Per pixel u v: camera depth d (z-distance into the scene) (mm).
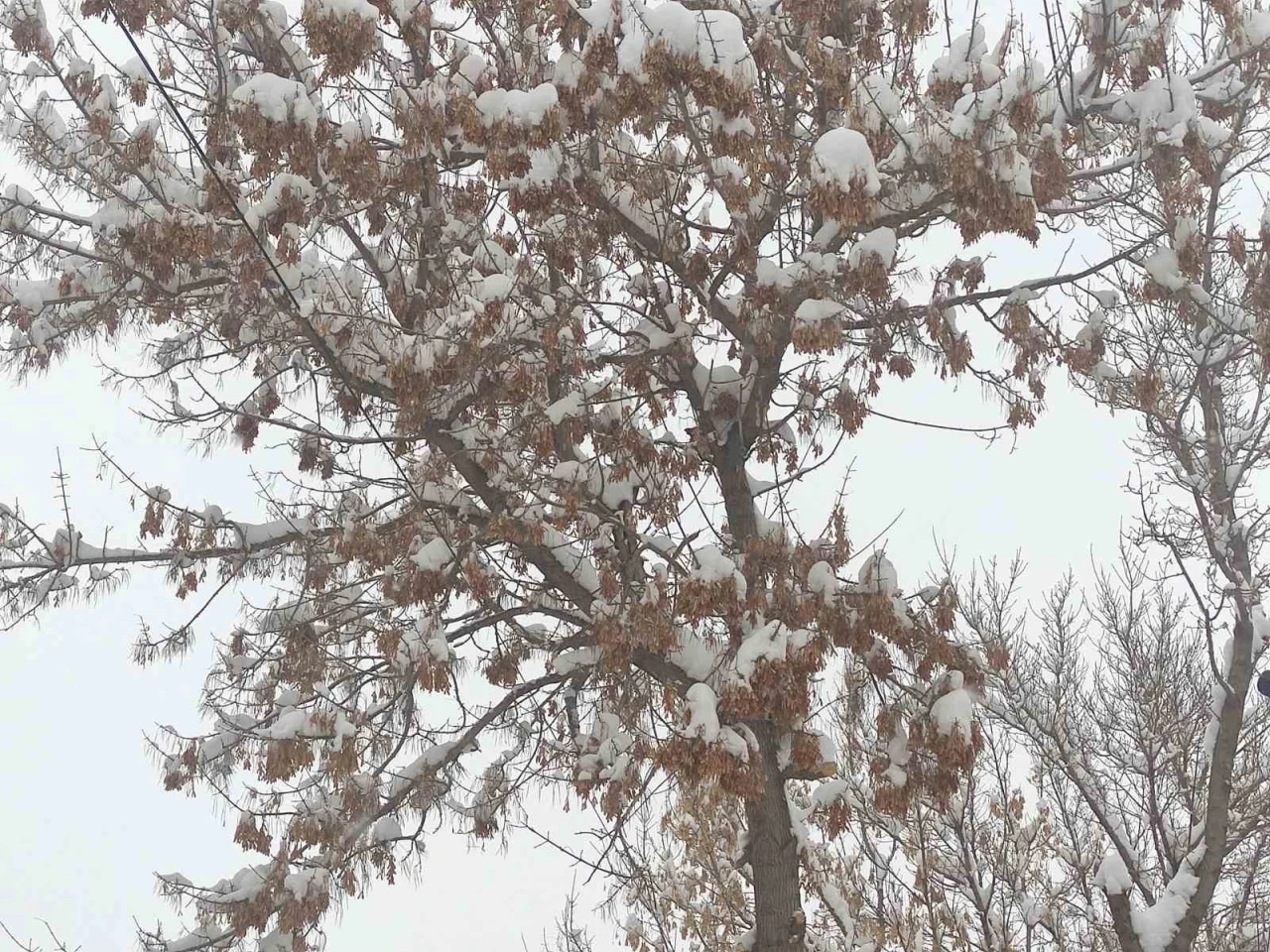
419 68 8031
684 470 9047
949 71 8125
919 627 7898
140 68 8391
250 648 9438
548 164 7598
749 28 8375
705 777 6711
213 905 8117
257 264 7688
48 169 8508
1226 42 8219
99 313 8648
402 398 7371
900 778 7547
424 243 8484
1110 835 10344
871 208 7121
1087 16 7664
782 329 8359
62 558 8734
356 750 8047
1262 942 11289
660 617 7223
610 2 7250
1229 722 9594
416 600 7746
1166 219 7918
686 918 11195
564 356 7848
